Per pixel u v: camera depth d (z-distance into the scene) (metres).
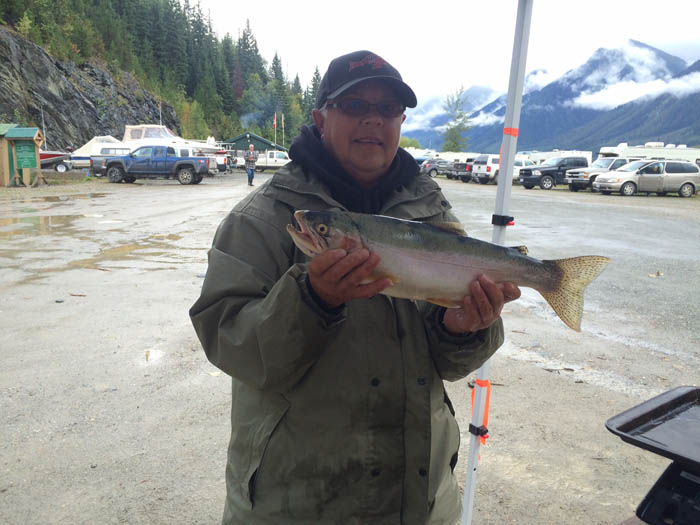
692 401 1.75
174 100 102.00
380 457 1.63
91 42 79.69
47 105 56.19
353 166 1.86
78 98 62.59
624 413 1.58
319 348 1.48
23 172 26.56
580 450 3.74
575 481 3.40
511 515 3.08
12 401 4.26
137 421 4.04
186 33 133.00
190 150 36.59
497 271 1.82
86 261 9.59
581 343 5.89
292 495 1.62
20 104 52.28
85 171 34.88
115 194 23.75
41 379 4.68
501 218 2.37
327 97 1.81
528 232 14.42
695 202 25.95
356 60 1.79
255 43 170.88
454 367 1.77
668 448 1.41
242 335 1.49
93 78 71.88
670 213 20.11
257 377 1.51
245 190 26.94
